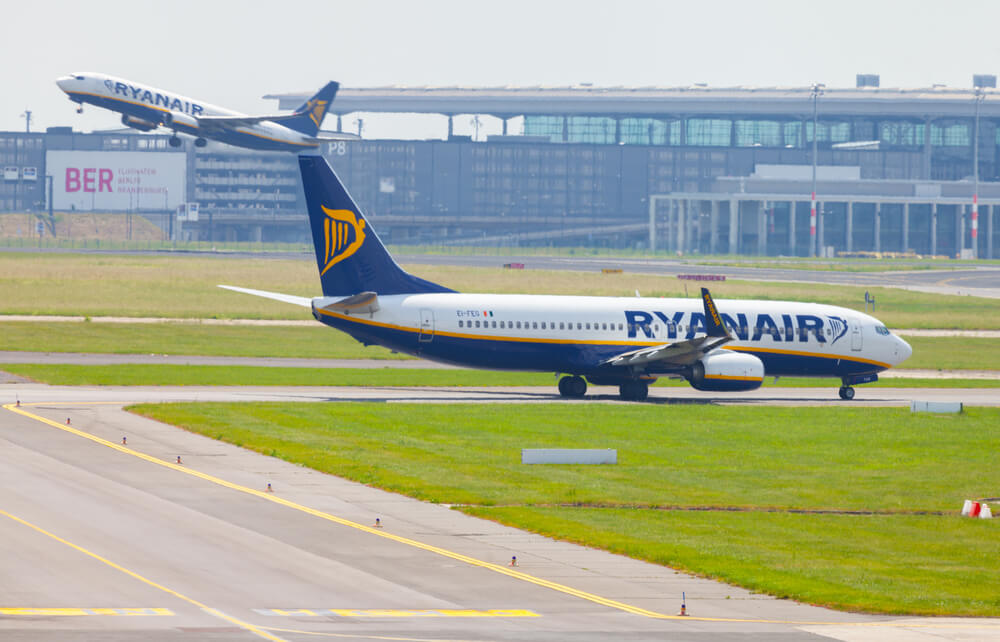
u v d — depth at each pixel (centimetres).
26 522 12488
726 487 16275
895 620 10406
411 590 10688
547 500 14938
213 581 10656
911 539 13725
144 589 10294
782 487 16438
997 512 15275
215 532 12494
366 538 12575
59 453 16550
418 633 9300
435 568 11512
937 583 11744
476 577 11250
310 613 9781
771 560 12425
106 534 12169
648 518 14225
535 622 9788
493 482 15838
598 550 12600
